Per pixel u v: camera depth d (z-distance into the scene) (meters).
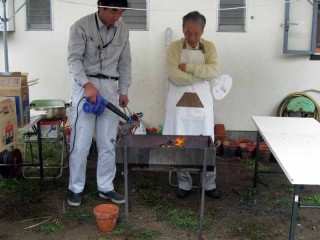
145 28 5.40
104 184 3.78
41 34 5.43
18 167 4.30
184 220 3.44
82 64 3.41
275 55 5.43
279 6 5.29
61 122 4.36
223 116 5.57
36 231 3.28
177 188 4.19
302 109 5.34
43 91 5.55
